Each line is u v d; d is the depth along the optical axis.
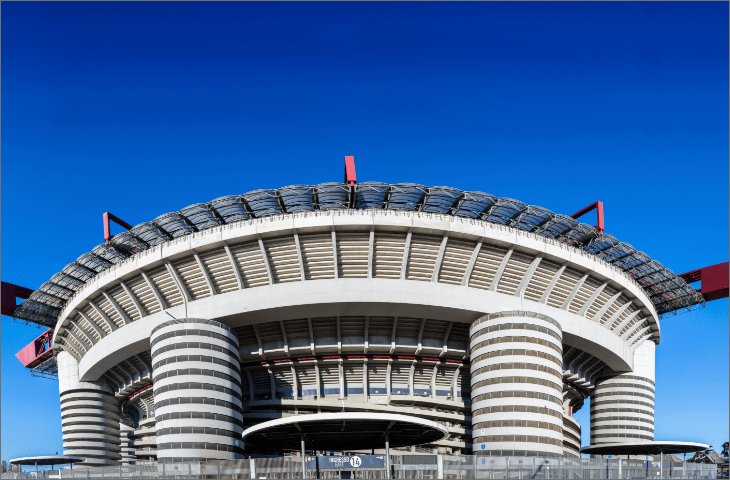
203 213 63.41
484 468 45.19
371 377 65.12
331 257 60.41
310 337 63.25
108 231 72.12
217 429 56.16
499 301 62.25
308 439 55.91
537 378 57.56
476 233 60.75
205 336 58.50
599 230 70.19
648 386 80.81
